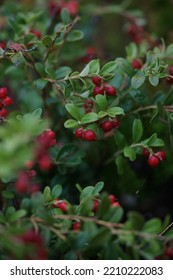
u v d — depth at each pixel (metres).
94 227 0.46
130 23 0.82
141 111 0.59
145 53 0.63
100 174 0.63
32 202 0.48
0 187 0.51
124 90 0.58
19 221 0.46
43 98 0.62
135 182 0.61
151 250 0.45
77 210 0.49
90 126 0.53
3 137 0.43
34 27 0.68
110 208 0.46
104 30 0.87
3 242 0.44
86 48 0.77
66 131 0.64
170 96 0.57
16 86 0.71
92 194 0.50
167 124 0.57
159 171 0.65
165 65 0.56
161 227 0.49
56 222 0.47
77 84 0.55
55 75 0.56
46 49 0.60
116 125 0.54
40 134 0.48
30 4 0.81
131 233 0.45
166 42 0.81
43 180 0.61
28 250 0.43
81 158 0.60
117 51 0.85
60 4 0.72
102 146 0.63
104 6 0.86
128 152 0.54
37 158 0.45
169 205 0.71
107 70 0.53
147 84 0.71
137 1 0.87
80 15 0.80
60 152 0.56
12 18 0.63
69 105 0.52
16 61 0.53
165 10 0.85
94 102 0.54
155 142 0.54
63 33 0.60
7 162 0.40
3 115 0.51
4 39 0.67
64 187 0.60
